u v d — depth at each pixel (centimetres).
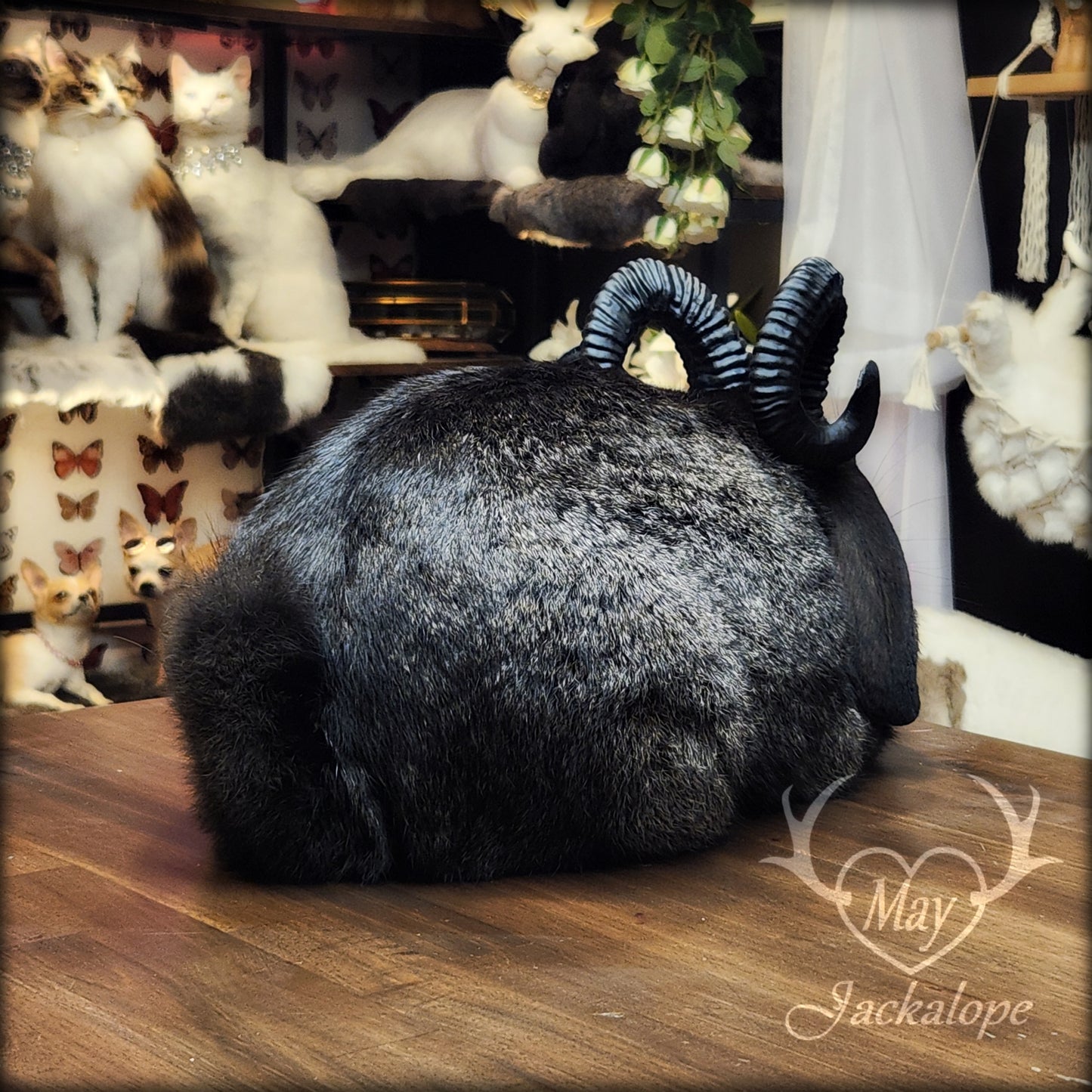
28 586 185
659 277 97
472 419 83
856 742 93
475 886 78
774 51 178
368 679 76
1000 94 146
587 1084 55
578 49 191
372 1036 59
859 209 149
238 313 201
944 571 158
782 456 92
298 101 221
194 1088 54
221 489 210
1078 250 143
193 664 77
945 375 150
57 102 178
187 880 79
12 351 174
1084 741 142
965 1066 57
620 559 78
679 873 80
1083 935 71
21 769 100
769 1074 56
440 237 238
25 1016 61
